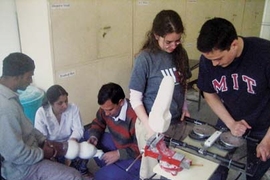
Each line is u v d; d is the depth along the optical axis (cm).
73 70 245
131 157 172
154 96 139
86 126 274
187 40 375
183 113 143
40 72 241
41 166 151
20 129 140
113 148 184
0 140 134
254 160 102
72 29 232
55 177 151
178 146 109
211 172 98
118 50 282
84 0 234
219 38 98
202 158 104
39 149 150
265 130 131
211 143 107
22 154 139
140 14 292
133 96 138
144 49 139
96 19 249
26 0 223
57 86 179
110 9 259
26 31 236
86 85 261
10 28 239
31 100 220
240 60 116
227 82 125
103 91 158
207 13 397
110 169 165
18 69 139
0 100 135
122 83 300
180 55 142
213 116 315
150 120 96
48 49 225
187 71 148
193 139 113
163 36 125
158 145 100
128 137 169
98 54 263
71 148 164
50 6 212
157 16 128
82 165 191
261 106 126
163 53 137
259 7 536
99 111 186
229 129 121
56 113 184
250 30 535
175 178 95
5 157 138
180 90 144
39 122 180
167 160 98
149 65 135
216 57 104
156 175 114
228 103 133
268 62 112
